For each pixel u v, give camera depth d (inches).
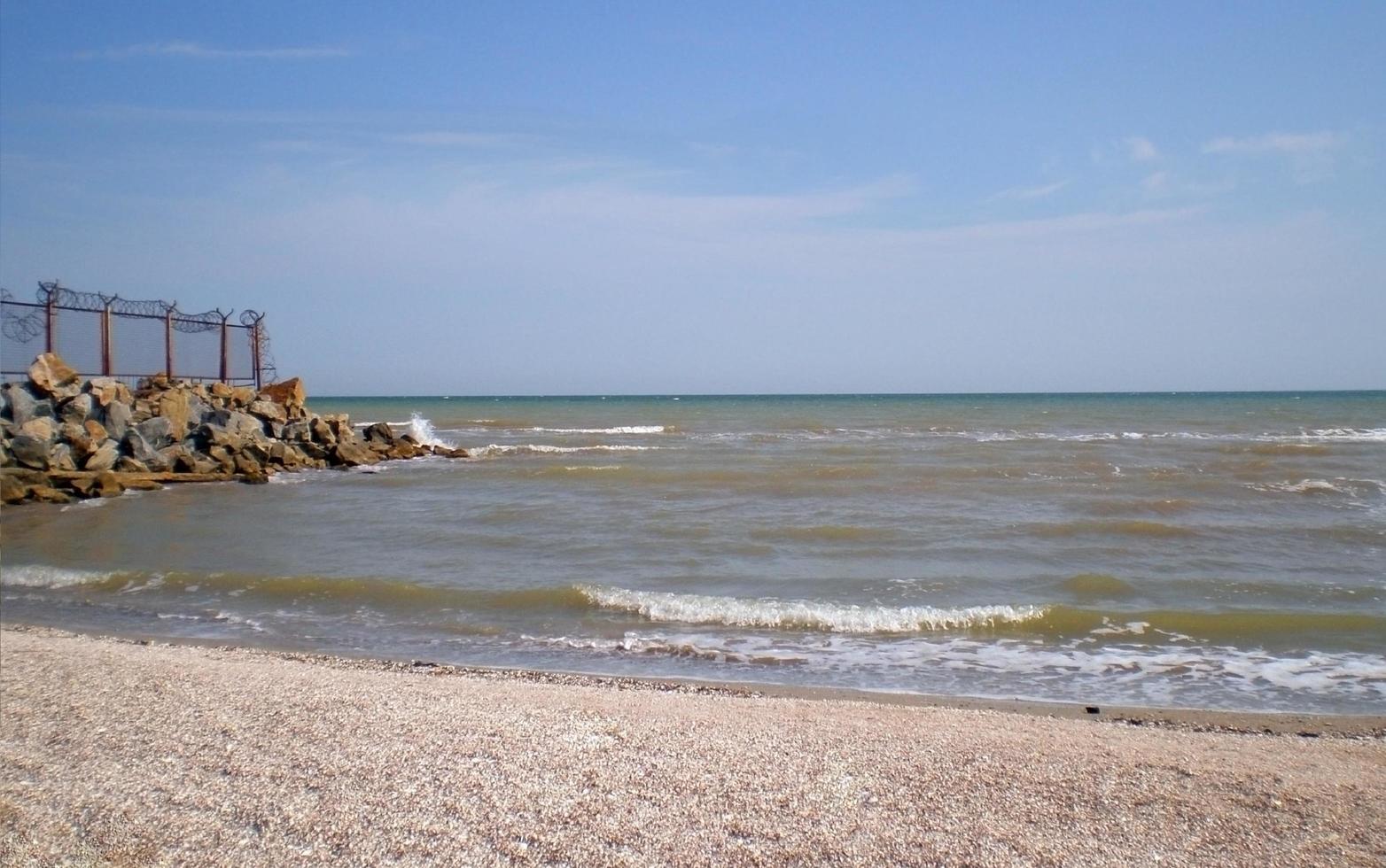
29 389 1026.7
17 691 327.9
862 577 568.4
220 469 1136.2
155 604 514.0
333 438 1341.0
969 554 634.8
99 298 1161.4
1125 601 510.0
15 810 228.1
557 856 208.5
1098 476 1087.0
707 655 423.8
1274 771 271.1
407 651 426.9
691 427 2235.5
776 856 210.5
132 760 262.1
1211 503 861.2
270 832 218.2
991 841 220.7
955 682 385.7
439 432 2060.8
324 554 644.1
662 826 223.9
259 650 418.9
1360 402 4160.9
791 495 930.7
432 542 687.7
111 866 201.6
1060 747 289.9
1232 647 432.5
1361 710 352.5
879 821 229.9
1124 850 217.9
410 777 251.6
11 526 772.6
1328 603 506.3
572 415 3031.5
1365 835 227.9
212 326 1347.2
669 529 730.2
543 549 657.0
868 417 2716.5
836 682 384.2
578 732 291.1
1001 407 3572.8
